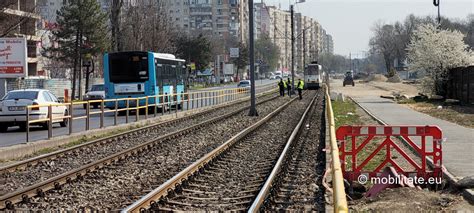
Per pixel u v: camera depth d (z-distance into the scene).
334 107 45.59
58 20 72.00
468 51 50.22
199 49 114.25
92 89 54.69
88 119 25.92
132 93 38.97
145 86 38.84
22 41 46.06
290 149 19.95
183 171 14.22
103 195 12.49
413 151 17.58
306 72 94.94
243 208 11.02
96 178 14.64
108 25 77.56
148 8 73.94
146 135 26.72
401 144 20.12
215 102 52.62
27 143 20.41
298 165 17.03
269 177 13.40
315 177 14.73
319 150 20.30
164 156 19.19
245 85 89.19
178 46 113.50
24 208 11.05
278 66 170.75
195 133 27.38
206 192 12.90
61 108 28.52
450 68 48.59
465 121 29.44
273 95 76.62
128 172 15.73
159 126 31.17
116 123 28.89
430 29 50.66
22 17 64.88
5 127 26.48
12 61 46.06
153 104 36.41
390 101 52.97
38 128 29.22
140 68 38.88
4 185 13.85
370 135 13.08
